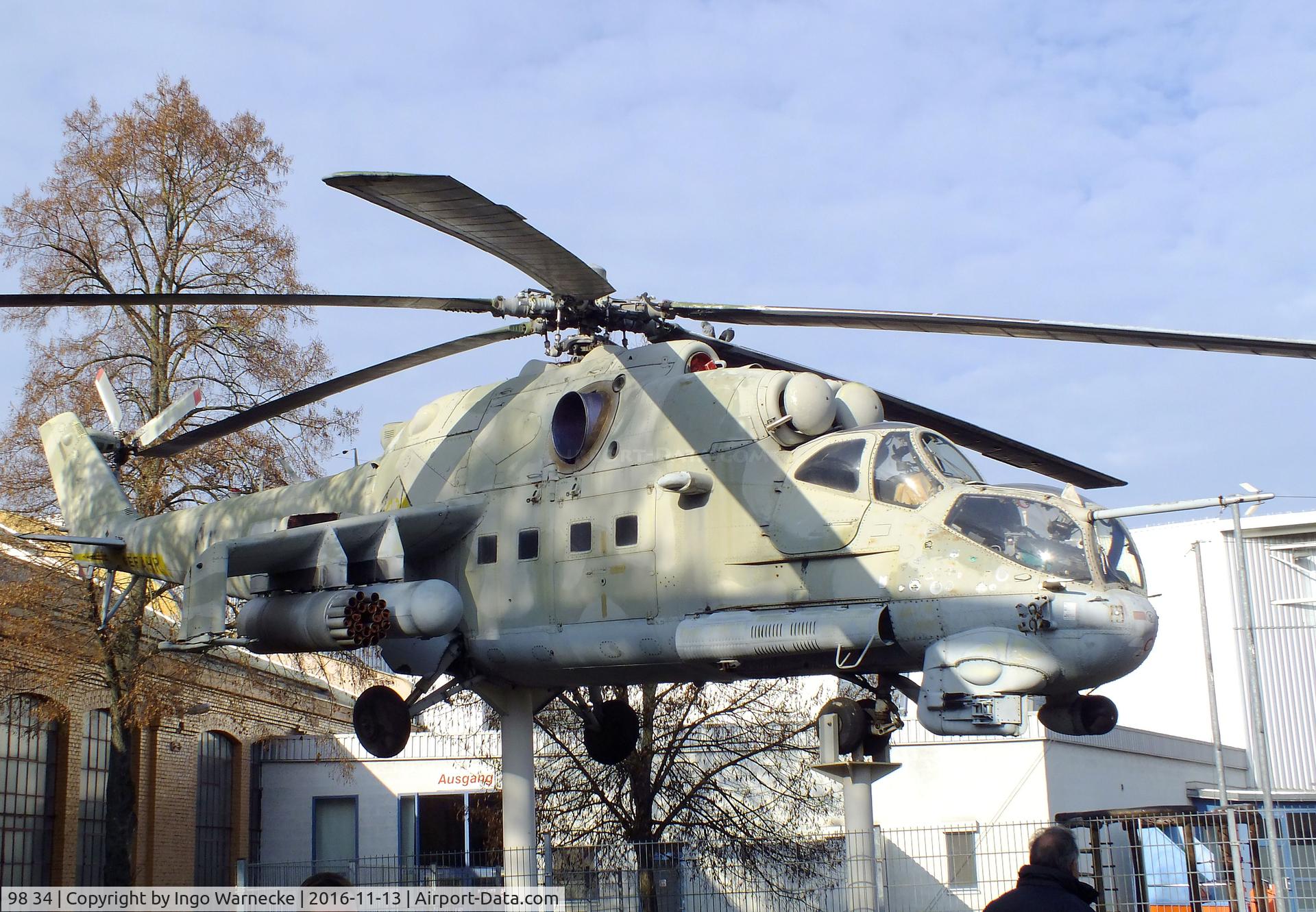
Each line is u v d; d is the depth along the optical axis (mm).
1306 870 16797
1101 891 15805
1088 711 11141
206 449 21125
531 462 13617
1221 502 10195
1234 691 36812
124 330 22094
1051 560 10594
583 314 12828
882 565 11094
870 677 13570
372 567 13602
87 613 20156
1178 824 16406
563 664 13070
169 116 22500
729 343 13414
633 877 19125
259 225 23062
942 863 23328
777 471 11836
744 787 23531
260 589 13891
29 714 23297
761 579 11719
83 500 18406
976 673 10383
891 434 11617
